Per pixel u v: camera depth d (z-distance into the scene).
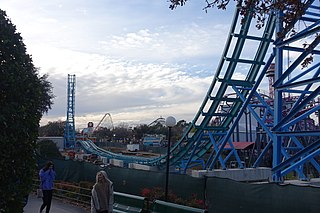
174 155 34.22
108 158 52.97
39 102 6.46
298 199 8.92
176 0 6.08
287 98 38.56
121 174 15.54
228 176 28.42
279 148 17.41
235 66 28.42
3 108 5.67
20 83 5.98
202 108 30.48
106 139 128.12
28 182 6.08
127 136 132.00
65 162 19.55
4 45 5.95
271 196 9.54
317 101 34.50
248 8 6.11
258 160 30.36
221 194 11.07
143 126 128.75
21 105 5.92
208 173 27.97
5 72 5.81
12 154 5.75
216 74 28.89
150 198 12.12
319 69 20.09
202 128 31.12
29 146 6.05
